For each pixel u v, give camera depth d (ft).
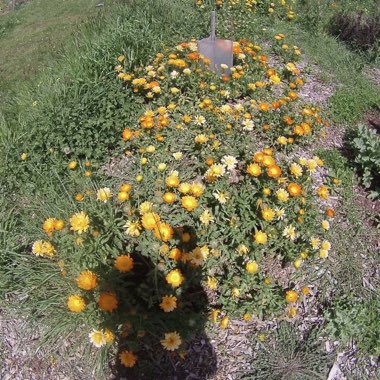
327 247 4.61
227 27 9.68
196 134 5.74
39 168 5.88
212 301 4.40
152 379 3.95
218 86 6.72
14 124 7.15
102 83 6.82
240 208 4.56
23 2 20.39
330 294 4.67
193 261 4.05
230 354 4.14
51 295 4.45
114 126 6.04
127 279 4.18
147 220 4.02
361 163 5.96
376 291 4.75
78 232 4.04
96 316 3.95
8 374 4.06
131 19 9.45
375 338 4.30
